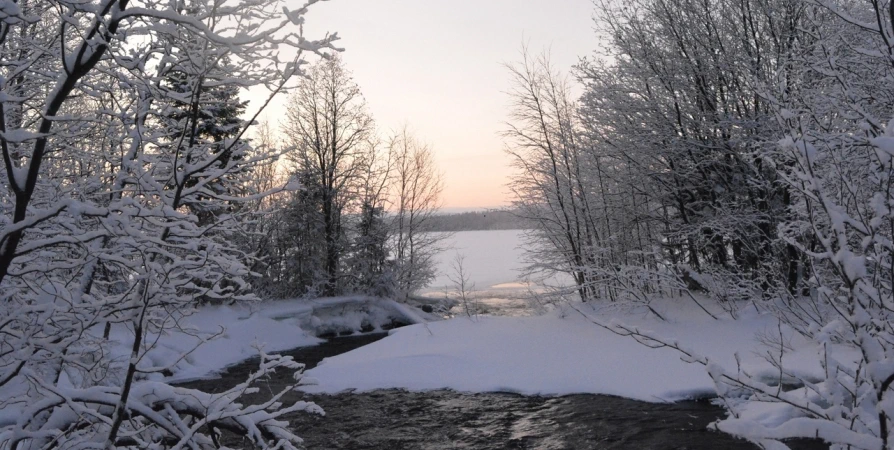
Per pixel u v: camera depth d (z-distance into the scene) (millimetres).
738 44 14930
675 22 15969
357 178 31609
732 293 14094
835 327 3320
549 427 9820
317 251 30062
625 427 9461
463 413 10867
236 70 3994
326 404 11906
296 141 30578
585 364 12594
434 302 32875
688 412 9883
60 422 3740
